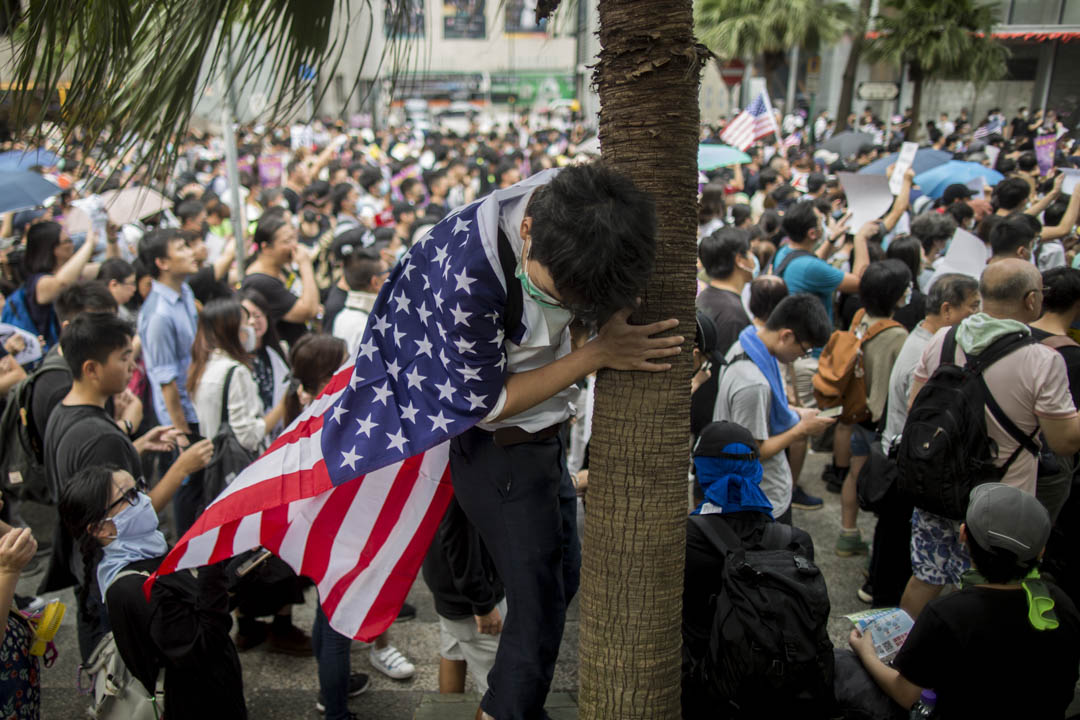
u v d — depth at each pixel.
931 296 3.77
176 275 4.37
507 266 1.70
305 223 7.09
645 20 1.56
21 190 5.04
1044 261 6.11
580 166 1.53
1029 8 18.39
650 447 1.69
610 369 1.71
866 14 16.22
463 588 2.65
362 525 2.39
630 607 1.75
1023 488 2.98
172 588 2.45
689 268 1.67
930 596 3.23
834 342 4.23
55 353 3.85
